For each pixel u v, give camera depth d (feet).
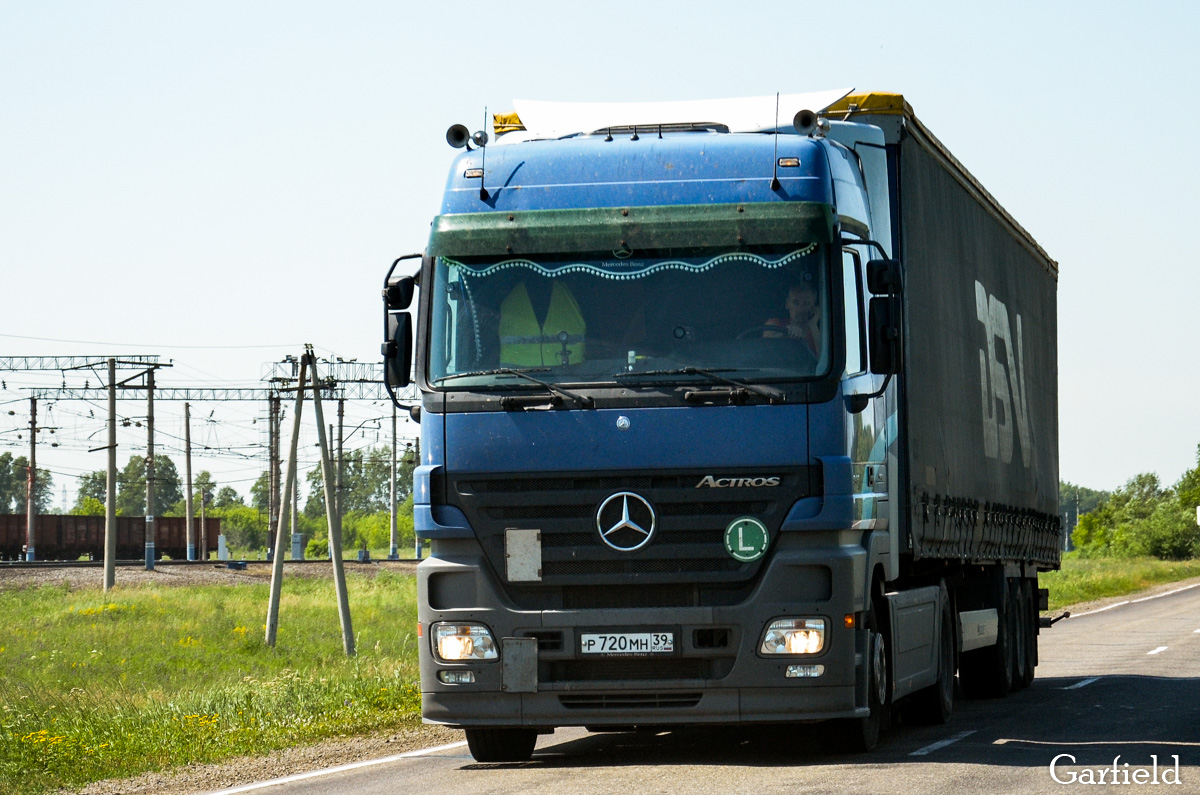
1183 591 195.52
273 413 319.68
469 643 37.88
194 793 40.55
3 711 61.82
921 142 49.67
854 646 37.63
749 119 43.34
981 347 58.59
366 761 45.62
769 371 37.29
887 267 37.86
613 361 37.78
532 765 41.88
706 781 35.86
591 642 37.35
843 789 33.91
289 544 327.06
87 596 176.24
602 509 37.35
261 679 93.30
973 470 55.77
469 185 39.45
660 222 38.27
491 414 37.99
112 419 199.72
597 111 44.45
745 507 37.11
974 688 63.41
